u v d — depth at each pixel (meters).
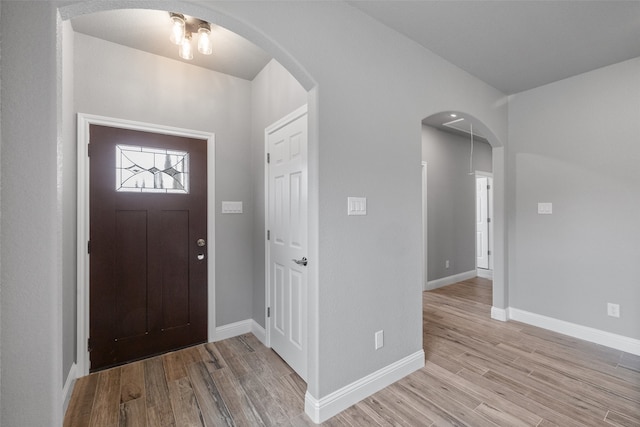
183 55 2.06
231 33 2.08
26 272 0.94
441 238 4.55
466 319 3.16
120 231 2.23
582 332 2.65
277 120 2.40
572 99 2.70
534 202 2.97
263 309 2.65
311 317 1.67
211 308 2.64
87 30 2.04
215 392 1.89
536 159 2.95
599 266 2.56
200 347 2.54
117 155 2.22
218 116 2.69
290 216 2.21
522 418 1.63
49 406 0.96
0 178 0.91
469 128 4.41
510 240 3.15
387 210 1.96
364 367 1.83
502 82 2.81
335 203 1.69
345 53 1.73
